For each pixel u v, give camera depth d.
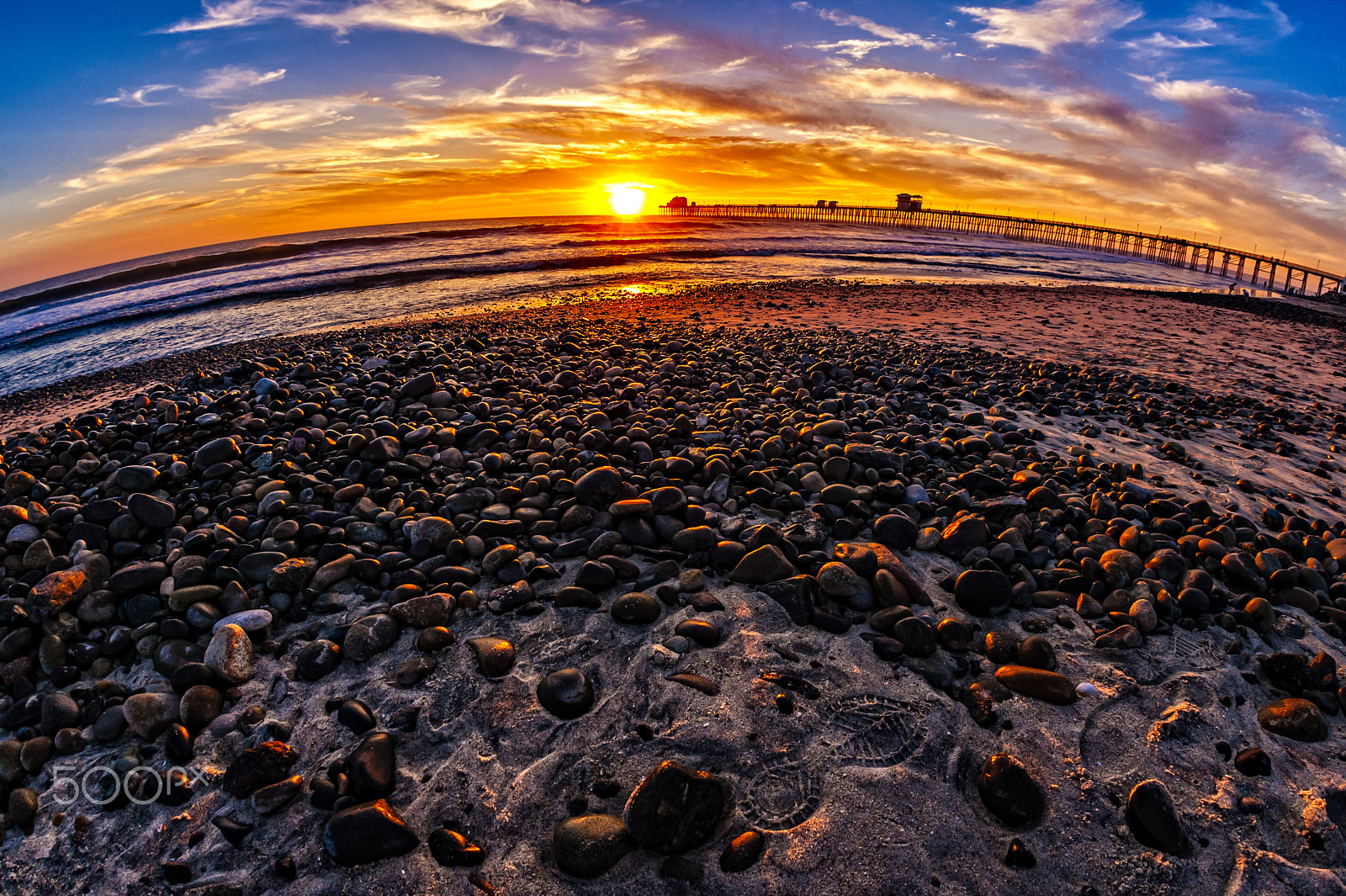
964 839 2.33
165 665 3.18
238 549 3.87
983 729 2.79
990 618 3.53
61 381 12.76
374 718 2.89
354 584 3.76
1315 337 14.92
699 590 3.64
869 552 3.77
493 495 4.57
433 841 2.35
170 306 21.19
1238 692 3.05
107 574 3.81
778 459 5.21
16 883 2.34
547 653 3.22
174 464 4.88
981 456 5.74
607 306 15.91
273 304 20.20
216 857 2.38
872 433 5.78
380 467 4.93
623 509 4.15
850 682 2.99
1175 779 2.58
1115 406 7.84
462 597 3.55
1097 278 31.62
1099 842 2.33
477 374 7.35
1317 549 4.43
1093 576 3.85
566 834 2.29
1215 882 2.22
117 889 2.29
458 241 34.78
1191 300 21.05
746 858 2.25
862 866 2.21
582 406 6.32
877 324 13.35
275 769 2.63
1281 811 2.46
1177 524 4.46
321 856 2.34
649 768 2.61
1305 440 7.13
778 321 13.60
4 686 3.17
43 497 4.75
